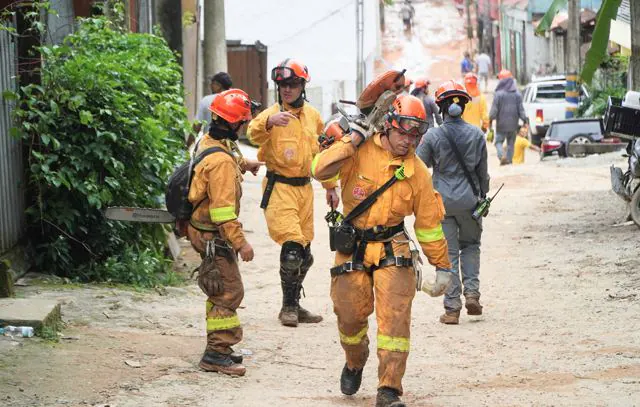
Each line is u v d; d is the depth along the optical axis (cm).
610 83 5141
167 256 1759
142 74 1677
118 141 1473
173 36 2959
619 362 1091
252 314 1434
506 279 1634
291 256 1324
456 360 1153
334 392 1010
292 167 1335
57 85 1427
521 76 8425
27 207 1436
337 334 1307
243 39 5328
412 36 8600
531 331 1284
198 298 1459
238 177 1048
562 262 1723
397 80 903
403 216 909
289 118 1278
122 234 1557
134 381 991
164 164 1559
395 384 883
